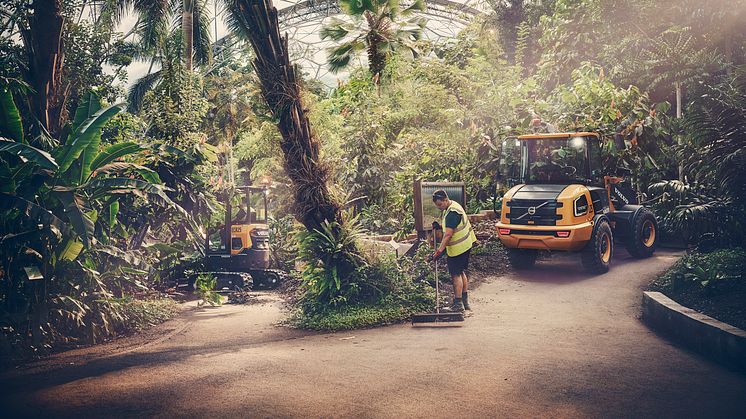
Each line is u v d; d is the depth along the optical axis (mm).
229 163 19547
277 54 9047
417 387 5109
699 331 6207
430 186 11289
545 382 5172
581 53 21672
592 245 10625
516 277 10867
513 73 18609
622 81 17141
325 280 9320
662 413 4395
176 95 14734
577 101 15359
